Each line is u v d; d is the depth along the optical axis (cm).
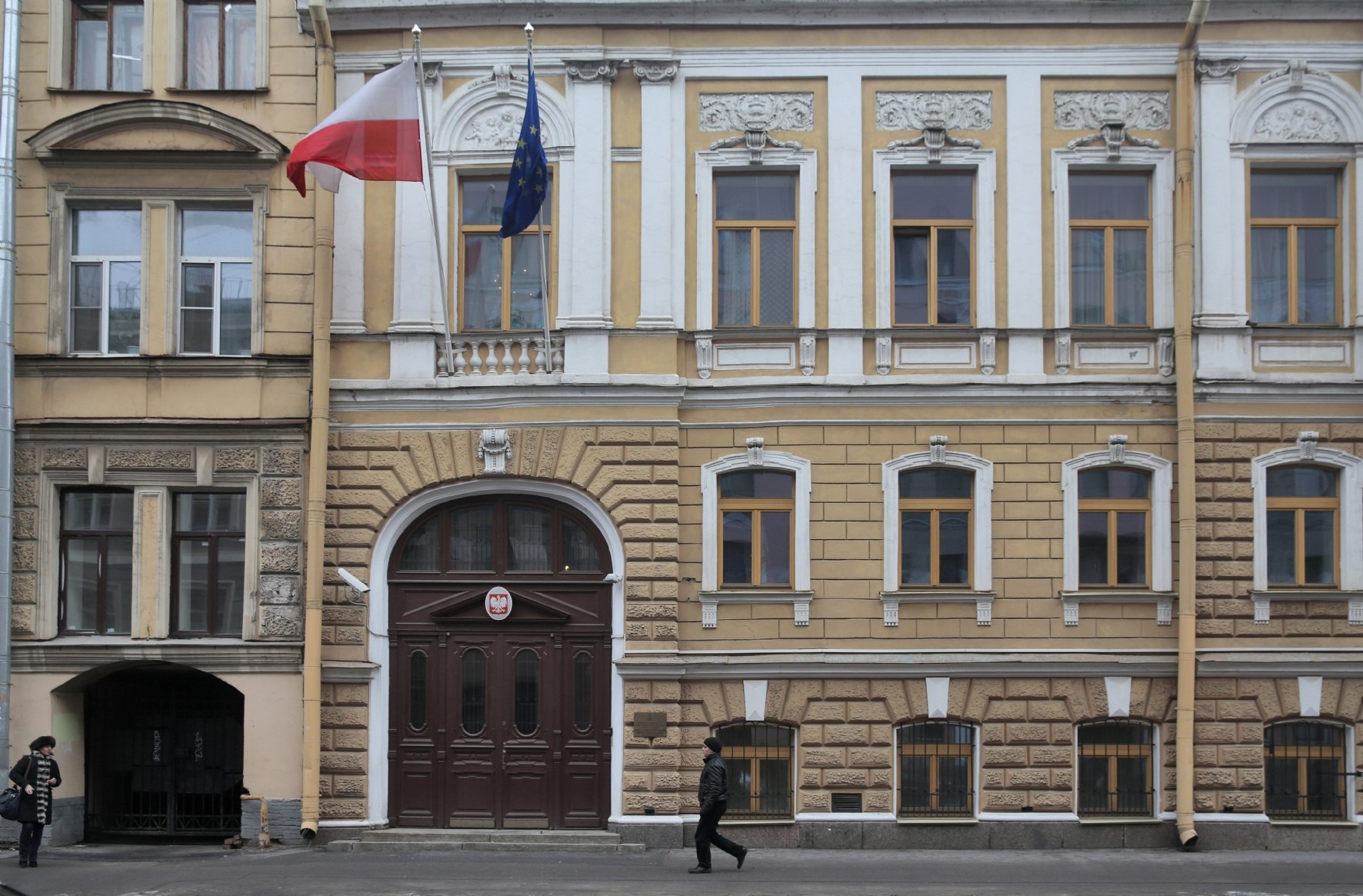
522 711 1914
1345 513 1886
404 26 1944
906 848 1847
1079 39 1930
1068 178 1944
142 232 1956
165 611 1927
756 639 1888
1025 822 1853
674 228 1920
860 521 1894
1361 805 1853
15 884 1561
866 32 1936
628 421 1886
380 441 1911
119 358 1933
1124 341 1917
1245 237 1912
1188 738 1828
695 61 1938
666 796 1842
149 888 1529
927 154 1925
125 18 2009
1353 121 1914
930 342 1920
